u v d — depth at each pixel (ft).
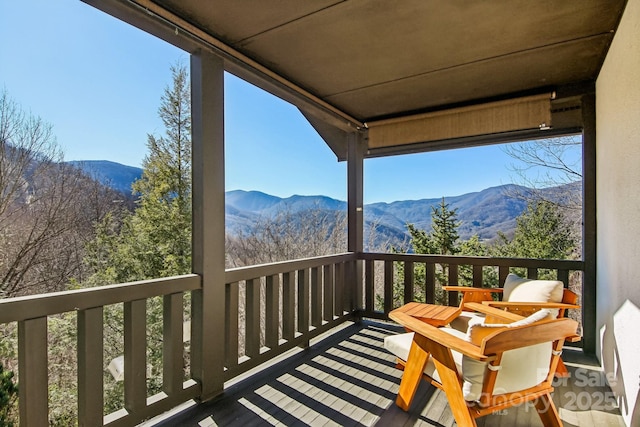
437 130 11.89
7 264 23.21
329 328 11.37
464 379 5.34
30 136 25.00
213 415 6.62
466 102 11.51
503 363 5.09
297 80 9.80
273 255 35.91
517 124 10.61
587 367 8.87
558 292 8.22
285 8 6.43
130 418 5.85
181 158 30.99
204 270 7.09
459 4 6.37
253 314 8.45
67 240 25.98
